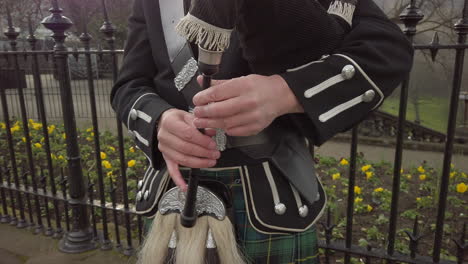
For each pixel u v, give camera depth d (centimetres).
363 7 79
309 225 88
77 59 219
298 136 90
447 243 264
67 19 214
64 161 420
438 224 175
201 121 67
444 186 168
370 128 726
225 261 83
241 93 65
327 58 73
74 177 234
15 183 278
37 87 244
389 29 77
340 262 239
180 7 88
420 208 327
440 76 689
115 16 908
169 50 89
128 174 389
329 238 199
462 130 696
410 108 775
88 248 240
